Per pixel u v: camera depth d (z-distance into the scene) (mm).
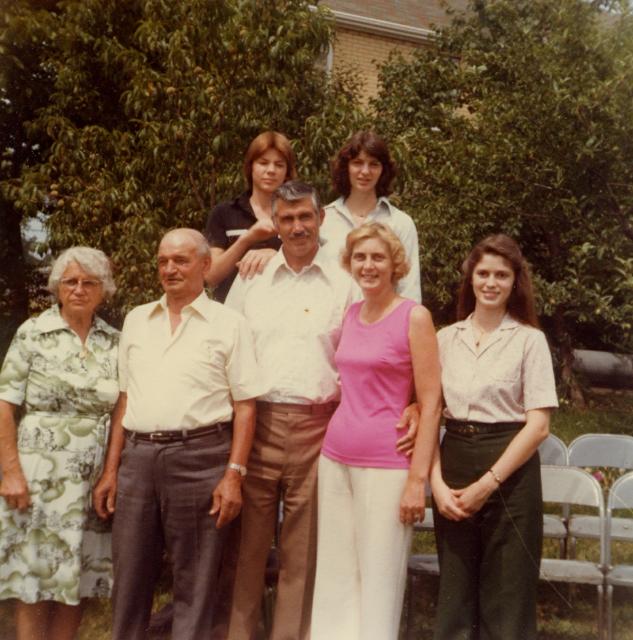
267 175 3758
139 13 7547
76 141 6953
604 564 3672
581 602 4395
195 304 3152
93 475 3236
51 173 7723
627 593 4504
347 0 14750
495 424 3064
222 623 3383
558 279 9547
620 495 3826
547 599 4426
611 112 6281
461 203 8484
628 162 6492
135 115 6961
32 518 3143
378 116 10297
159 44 5973
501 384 3062
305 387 3209
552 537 4227
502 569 3016
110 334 3363
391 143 6258
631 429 9430
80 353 3250
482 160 8188
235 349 3133
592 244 6793
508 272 3127
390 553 3008
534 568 3014
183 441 3064
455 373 3156
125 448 3156
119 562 3094
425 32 14297
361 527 3047
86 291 3215
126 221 6070
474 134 9000
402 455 3033
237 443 3133
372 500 3020
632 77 6320
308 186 3270
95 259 3244
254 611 3322
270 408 3240
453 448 3135
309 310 3260
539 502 3043
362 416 3062
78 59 7848
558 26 7262
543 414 3031
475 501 3010
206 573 3100
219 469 3115
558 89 6605
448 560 3123
